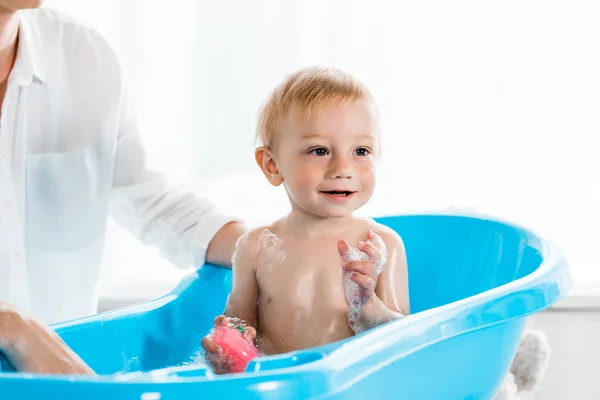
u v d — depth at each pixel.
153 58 1.74
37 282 1.26
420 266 1.27
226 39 1.76
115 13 1.71
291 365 0.71
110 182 1.28
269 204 1.82
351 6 1.73
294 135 0.99
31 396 0.60
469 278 1.21
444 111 1.77
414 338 0.73
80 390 0.59
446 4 1.73
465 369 0.84
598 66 1.77
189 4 1.74
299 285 1.02
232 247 1.15
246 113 1.78
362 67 1.74
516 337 0.94
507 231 1.17
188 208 1.24
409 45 1.74
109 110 1.26
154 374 0.85
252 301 1.07
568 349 1.72
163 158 1.76
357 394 0.69
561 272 0.93
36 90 1.20
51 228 1.25
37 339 0.77
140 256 1.83
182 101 1.77
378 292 1.01
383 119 1.77
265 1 1.74
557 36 1.76
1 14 1.08
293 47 1.75
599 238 1.82
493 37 1.75
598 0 1.75
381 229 1.05
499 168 1.80
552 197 1.81
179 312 1.06
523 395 1.50
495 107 1.78
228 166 1.81
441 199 1.80
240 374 0.61
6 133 1.16
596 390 1.73
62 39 1.25
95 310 1.33
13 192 1.15
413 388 0.77
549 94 1.78
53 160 1.23
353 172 0.98
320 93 0.99
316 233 1.03
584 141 1.79
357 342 0.69
